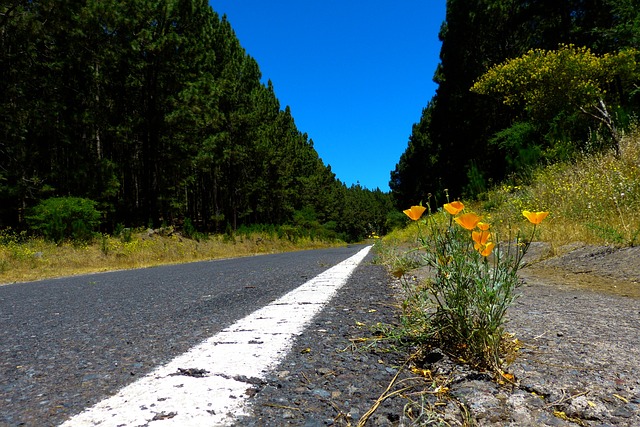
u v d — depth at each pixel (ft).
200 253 50.72
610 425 2.61
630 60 28.94
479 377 3.54
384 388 3.45
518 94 34.42
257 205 123.85
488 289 3.99
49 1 42.70
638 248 11.77
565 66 29.37
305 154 172.86
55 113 45.21
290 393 3.37
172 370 4.03
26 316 9.01
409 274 11.73
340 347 4.70
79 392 3.70
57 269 30.19
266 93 120.78
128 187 76.84
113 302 10.56
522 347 4.28
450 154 70.33
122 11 53.93
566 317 5.79
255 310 7.58
